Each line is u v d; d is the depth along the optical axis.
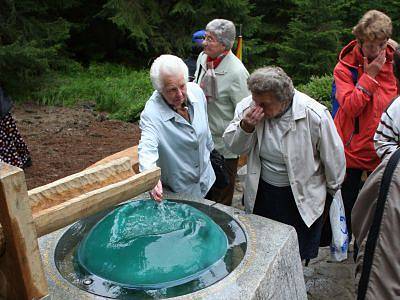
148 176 1.54
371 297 1.93
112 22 10.23
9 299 1.36
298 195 2.43
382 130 2.46
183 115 2.56
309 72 9.58
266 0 11.14
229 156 3.26
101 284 1.91
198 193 2.76
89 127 6.54
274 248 2.16
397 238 1.88
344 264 3.33
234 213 2.47
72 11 10.64
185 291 1.87
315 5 9.43
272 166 2.49
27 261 1.28
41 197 1.37
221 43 3.07
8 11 9.05
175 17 10.57
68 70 9.54
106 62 10.41
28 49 7.91
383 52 2.70
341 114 2.95
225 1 9.96
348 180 3.04
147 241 2.07
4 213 1.22
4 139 4.45
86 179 1.48
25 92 8.20
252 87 2.23
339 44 9.53
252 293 1.87
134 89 8.34
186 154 2.59
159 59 2.40
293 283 2.26
